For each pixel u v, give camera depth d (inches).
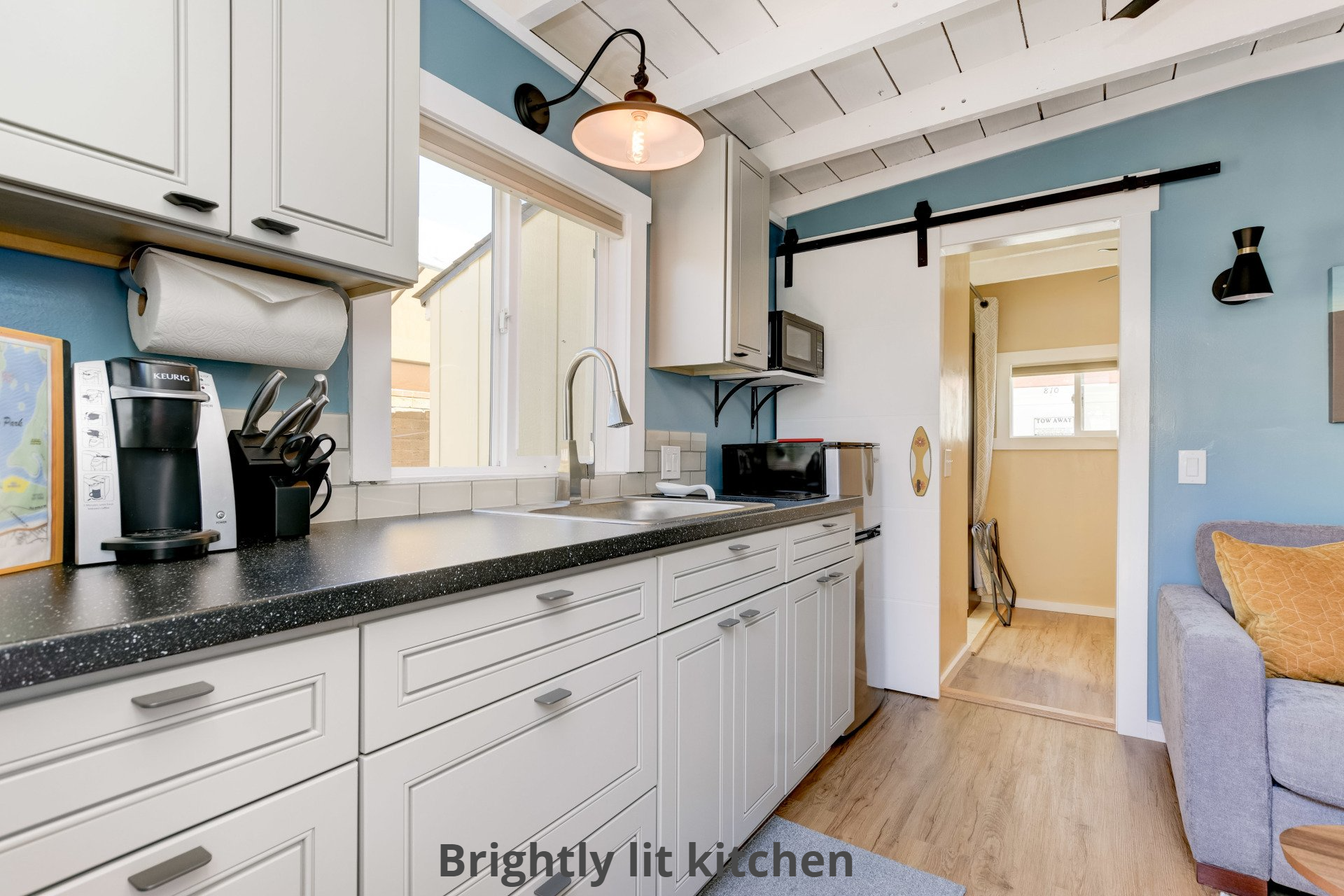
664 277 94.2
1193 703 61.7
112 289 43.4
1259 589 69.7
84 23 32.9
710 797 59.1
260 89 40.8
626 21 76.4
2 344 32.4
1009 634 150.3
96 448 35.2
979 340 179.9
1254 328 87.4
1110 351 168.2
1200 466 90.0
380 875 31.8
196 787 25.2
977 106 88.1
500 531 50.4
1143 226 94.3
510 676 39.0
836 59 76.7
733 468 105.3
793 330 107.5
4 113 30.3
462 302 85.0
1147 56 77.9
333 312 51.1
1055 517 175.0
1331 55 83.0
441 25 64.5
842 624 90.7
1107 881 61.9
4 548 32.0
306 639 29.0
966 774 83.4
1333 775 55.7
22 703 21.0
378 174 48.2
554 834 42.1
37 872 21.2
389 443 60.4
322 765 29.5
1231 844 59.6
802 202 124.5
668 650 53.4
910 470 113.3
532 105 73.8
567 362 96.5
